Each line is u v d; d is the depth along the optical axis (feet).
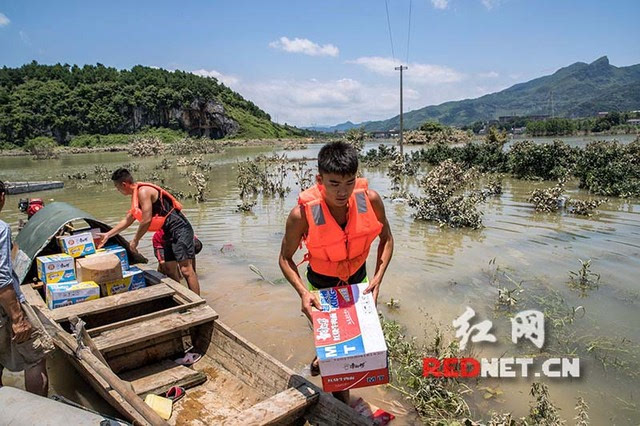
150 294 16.19
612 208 34.55
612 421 11.50
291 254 10.74
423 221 31.76
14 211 39.75
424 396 12.43
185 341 15.14
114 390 10.66
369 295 9.84
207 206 39.27
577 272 21.03
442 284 20.25
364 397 12.92
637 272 20.71
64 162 108.68
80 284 16.11
